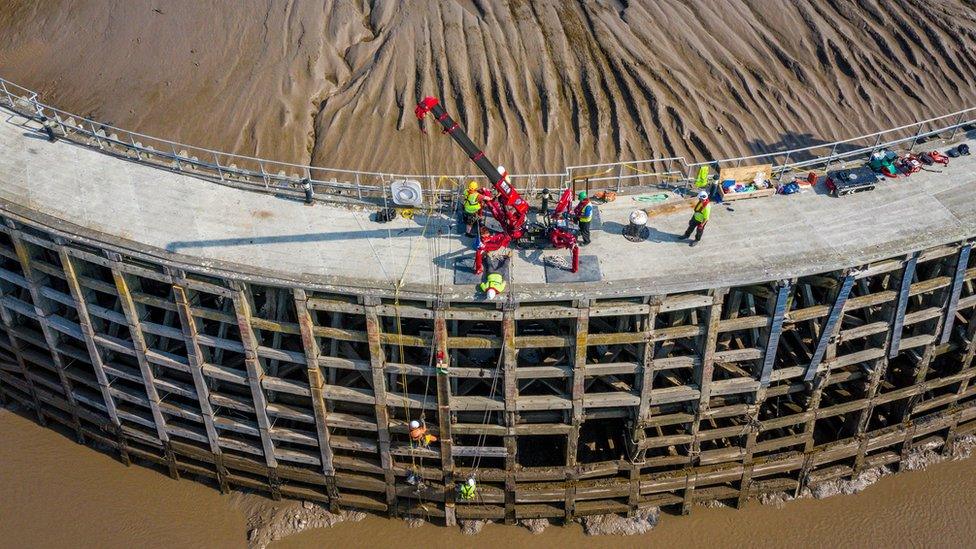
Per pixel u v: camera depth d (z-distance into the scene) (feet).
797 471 103.14
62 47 141.69
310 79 131.34
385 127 125.90
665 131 125.59
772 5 138.31
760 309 94.68
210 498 104.99
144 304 93.25
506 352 87.30
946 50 135.33
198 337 92.17
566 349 93.71
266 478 103.81
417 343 87.10
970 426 108.06
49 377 107.96
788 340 101.40
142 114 131.03
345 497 102.12
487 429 94.07
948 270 92.22
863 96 132.05
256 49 134.92
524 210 83.71
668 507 102.37
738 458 99.14
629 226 88.43
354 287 83.61
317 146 125.49
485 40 131.75
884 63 134.51
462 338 86.84
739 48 134.51
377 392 91.61
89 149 97.45
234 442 100.99
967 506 101.86
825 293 92.12
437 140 124.67
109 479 106.63
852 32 136.56
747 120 128.36
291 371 96.12
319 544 100.63
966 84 133.18
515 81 128.26
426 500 101.09
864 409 100.83
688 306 84.94
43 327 99.71
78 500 104.12
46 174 93.97
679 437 96.73
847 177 92.17
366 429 95.40
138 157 96.48
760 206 91.86
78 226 88.17
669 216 91.20
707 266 85.30
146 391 100.32
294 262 85.92
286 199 92.68
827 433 107.34
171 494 105.19
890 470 105.70
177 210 90.68
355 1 138.10
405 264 86.22
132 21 141.28
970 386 108.27
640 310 84.53
